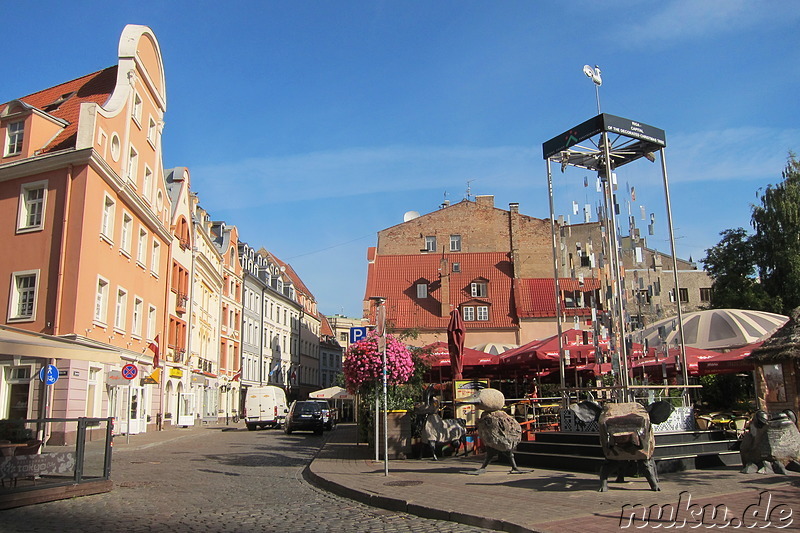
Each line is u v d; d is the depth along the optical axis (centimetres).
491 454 1155
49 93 3244
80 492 1030
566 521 695
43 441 1052
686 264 5516
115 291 2734
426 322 4159
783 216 3412
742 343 1830
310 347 8831
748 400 2197
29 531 750
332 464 1438
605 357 1374
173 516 861
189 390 4109
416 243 4947
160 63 3362
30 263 2405
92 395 2461
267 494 1084
